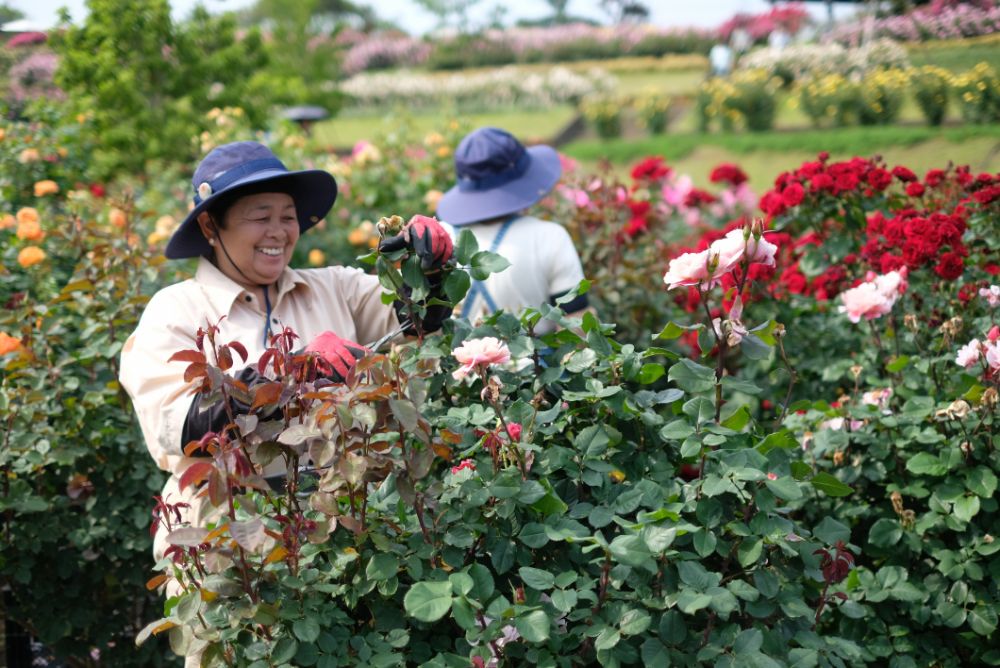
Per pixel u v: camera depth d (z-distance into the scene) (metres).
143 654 3.00
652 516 1.56
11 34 11.51
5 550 2.77
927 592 2.24
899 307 2.95
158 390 1.96
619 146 13.05
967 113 7.18
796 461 1.80
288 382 1.55
